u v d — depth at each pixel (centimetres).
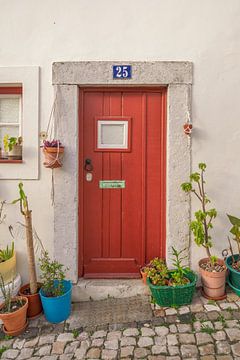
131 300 303
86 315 284
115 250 330
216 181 311
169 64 300
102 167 322
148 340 245
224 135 308
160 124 319
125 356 229
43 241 315
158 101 318
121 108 318
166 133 315
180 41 302
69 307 283
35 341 251
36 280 295
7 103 328
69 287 289
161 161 321
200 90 305
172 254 312
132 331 256
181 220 311
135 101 318
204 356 225
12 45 305
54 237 311
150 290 300
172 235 312
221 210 313
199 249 314
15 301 275
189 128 296
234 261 306
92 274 328
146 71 300
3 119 328
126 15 302
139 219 328
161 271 294
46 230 315
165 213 322
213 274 288
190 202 311
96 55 304
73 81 301
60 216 309
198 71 304
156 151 322
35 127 306
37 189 312
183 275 300
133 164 323
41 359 230
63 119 303
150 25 302
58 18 303
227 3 302
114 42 303
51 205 313
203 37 303
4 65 306
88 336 254
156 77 301
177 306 284
